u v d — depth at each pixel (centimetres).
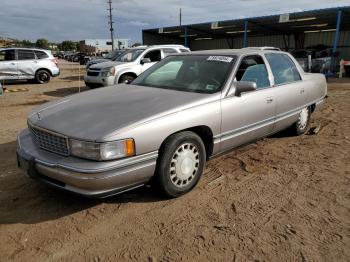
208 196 376
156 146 334
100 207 351
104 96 410
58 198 371
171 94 401
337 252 280
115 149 308
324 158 493
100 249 285
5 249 284
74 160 313
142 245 290
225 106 401
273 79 498
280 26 2702
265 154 512
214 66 443
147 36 3347
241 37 3550
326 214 338
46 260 271
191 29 3017
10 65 1534
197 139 374
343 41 2809
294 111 545
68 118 346
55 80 1864
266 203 361
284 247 286
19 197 373
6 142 580
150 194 379
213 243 292
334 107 883
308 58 1780
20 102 1047
